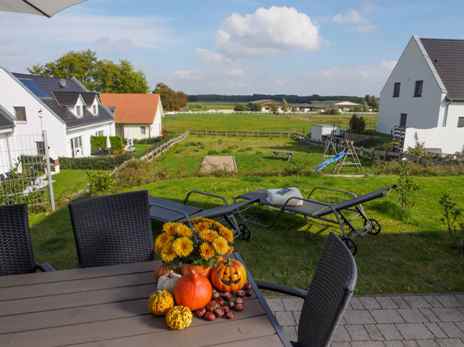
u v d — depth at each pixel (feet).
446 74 61.93
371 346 8.15
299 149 75.56
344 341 8.31
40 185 22.77
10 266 7.57
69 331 4.88
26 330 4.91
